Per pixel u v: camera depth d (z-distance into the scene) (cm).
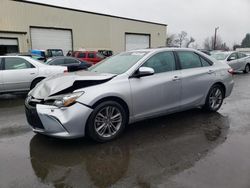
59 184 287
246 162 329
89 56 1908
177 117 536
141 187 279
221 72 569
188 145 389
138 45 3300
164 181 288
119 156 355
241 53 1608
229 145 386
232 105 650
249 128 465
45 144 401
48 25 2500
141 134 438
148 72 422
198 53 547
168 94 470
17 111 631
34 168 324
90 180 295
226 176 295
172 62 491
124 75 421
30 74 800
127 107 421
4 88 772
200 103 537
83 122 375
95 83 398
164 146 386
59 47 2608
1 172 313
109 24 2964
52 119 364
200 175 298
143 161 339
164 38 3588
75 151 374
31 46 2419
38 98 393
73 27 2675
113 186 282
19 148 387
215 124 489
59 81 407
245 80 1214
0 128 485
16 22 2311
